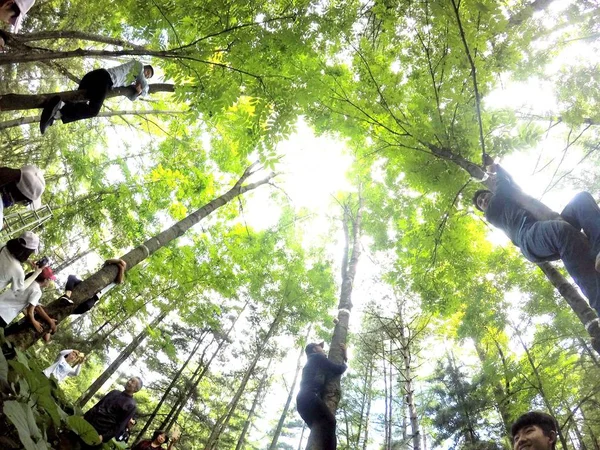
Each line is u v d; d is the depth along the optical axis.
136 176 9.55
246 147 3.56
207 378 17.89
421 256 5.87
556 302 7.42
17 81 7.84
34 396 2.79
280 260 10.66
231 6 3.04
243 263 9.80
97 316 13.67
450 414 11.56
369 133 4.30
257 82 3.30
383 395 16.14
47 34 2.68
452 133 3.67
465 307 7.92
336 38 3.62
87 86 3.12
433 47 3.70
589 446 10.99
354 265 5.93
